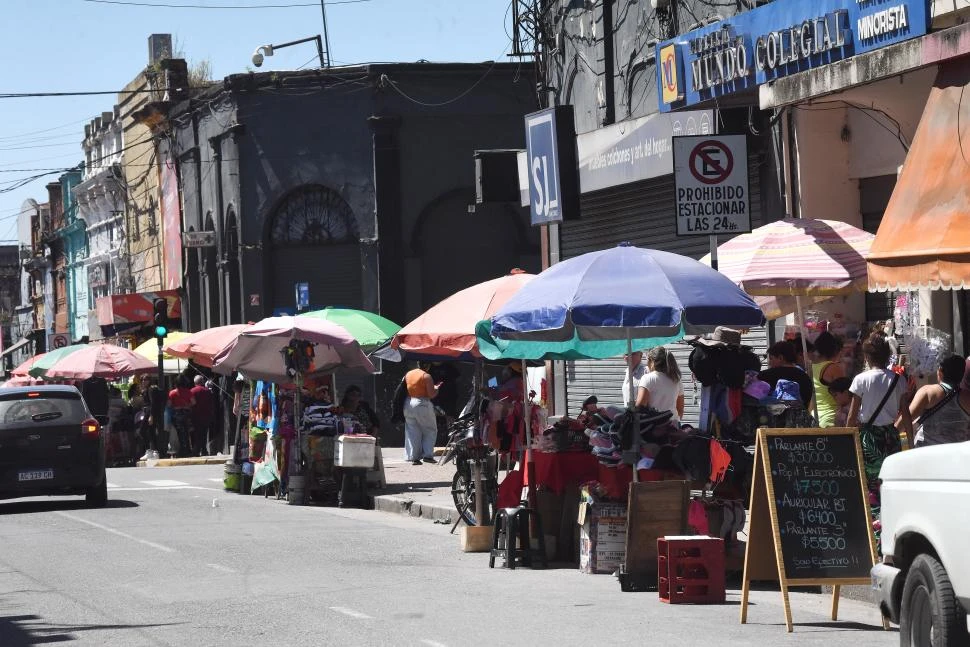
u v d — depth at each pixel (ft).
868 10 77.00
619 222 122.62
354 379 181.98
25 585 62.75
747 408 64.18
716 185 74.74
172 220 238.68
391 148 184.75
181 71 247.70
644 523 59.98
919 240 61.21
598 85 126.11
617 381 123.44
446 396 156.76
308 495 107.86
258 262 192.03
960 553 35.70
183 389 176.76
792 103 81.30
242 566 68.44
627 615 52.19
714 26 91.81
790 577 49.39
